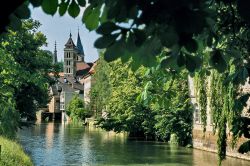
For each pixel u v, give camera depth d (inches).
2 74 753.0
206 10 81.6
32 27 1438.2
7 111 1042.1
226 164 1082.7
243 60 142.7
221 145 928.9
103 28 85.2
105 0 91.4
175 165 1115.3
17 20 96.6
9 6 76.4
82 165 1123.9
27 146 1568.7
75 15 99.8
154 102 203.8
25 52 1409.9
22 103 1550.2
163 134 1740.9
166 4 77.5
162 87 200.7
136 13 82.4
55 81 1595.7
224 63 115.4
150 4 79.7
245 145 143.9
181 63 99.4
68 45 6712.6
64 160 1211.2
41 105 1649.9
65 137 2046.0
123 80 2128.4
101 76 3208.7
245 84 142.8
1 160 738.8
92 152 1406.3
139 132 2049.7
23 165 832.3
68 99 5447.8
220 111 1123.3
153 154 1343.5
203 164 1120.2
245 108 152.1
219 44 140.0
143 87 203.5
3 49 741.3
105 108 2982.3
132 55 90.5
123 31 85.4
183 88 1440.7
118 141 1819.6
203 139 1453.0
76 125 3496.6
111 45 86.3
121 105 1974.7
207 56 118.7
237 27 130.1
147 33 84.6
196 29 78.5
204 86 1385.3
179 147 1553.9
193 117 1526.8
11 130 1082.1
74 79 6259.8
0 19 76.9
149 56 92.4
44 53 1494.8
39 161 1177.4
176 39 81.4
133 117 1920.5
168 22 79.7
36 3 95.8
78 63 7199.8
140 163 1155.3
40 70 1487.5
